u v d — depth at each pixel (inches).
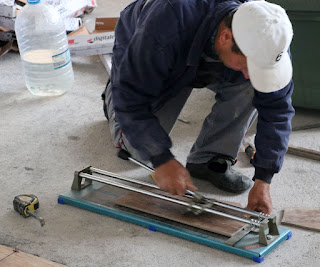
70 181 100.0
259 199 85.3
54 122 121.6
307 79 116.3
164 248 82.0
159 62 71.7
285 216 88.5
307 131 117.3
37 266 77.5
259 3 68.6
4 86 138.8
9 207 92.2
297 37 112.3
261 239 80.2
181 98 91.9
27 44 132.1
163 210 88.0
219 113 94.0
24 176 101.3
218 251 81.0
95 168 96.1
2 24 150.3
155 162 77.0
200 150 98.2
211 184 99.6
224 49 70.3
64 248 82.4
